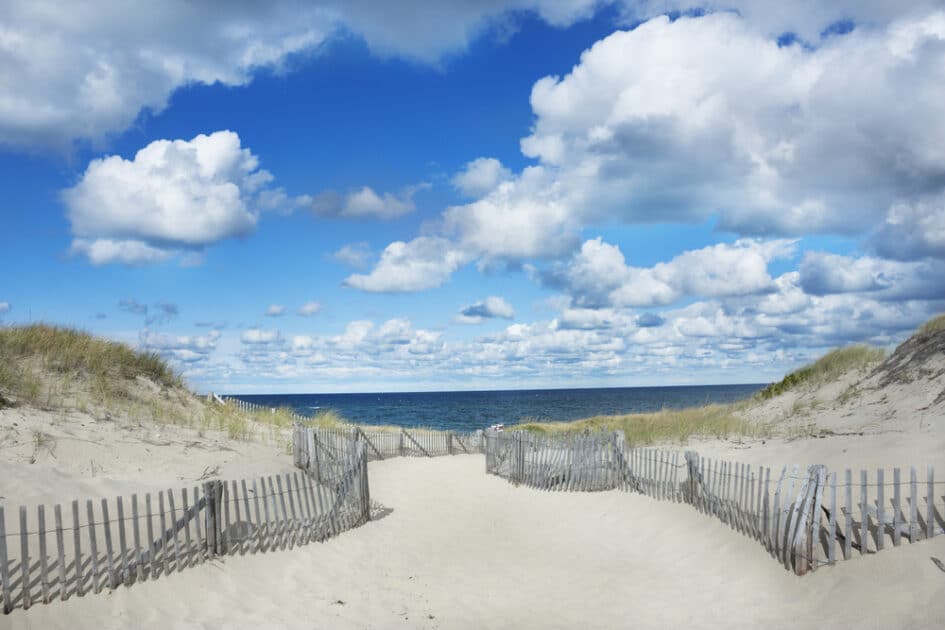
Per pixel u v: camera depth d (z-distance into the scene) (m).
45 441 10.05
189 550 7.55
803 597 7.00
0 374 12.41
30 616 5.89
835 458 10.30
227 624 6.56
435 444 23.39
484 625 7.03
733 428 16.75
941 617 5.77
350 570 8.76
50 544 7.00
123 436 11.66
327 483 11.42
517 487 15.10
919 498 7.75
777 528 7.96
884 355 18.53
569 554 9.79
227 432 14.92
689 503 10.61
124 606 6.46
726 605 7.24
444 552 9.99
